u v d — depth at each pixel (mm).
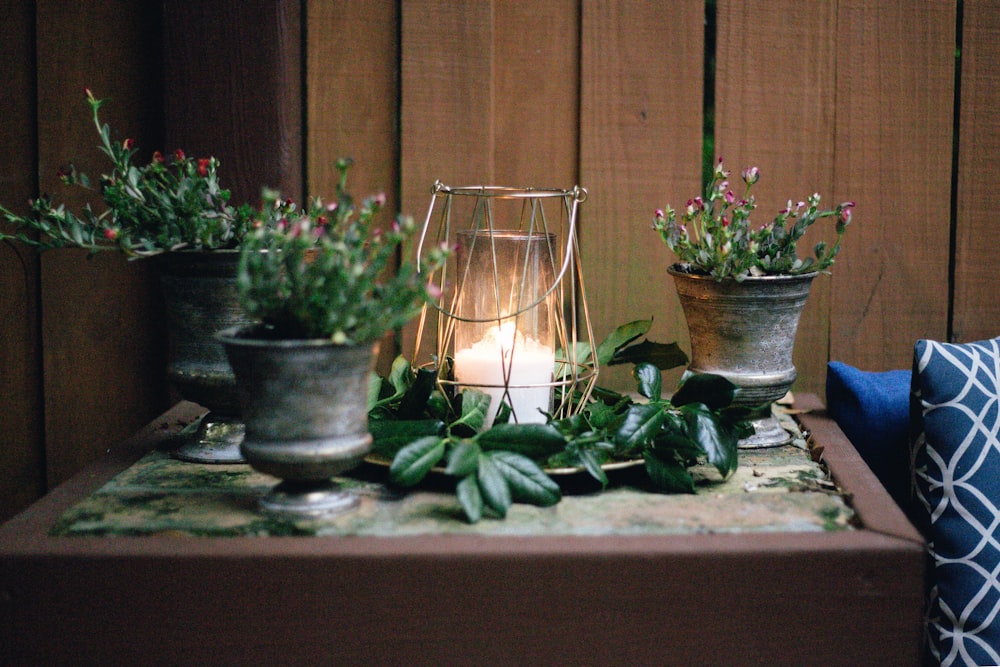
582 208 1664
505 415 1222
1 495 1614
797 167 1667
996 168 1677
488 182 1654
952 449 1245
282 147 1544
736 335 1303
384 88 1640
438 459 1109
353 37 1626
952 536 1235
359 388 1042
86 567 956
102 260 1612
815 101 1657
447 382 1287
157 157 1190
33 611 958
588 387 1316
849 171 1672
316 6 1616
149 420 1660
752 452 1334
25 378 1615
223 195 1212
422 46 1622
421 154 1640
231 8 1517
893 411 1435
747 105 1653
